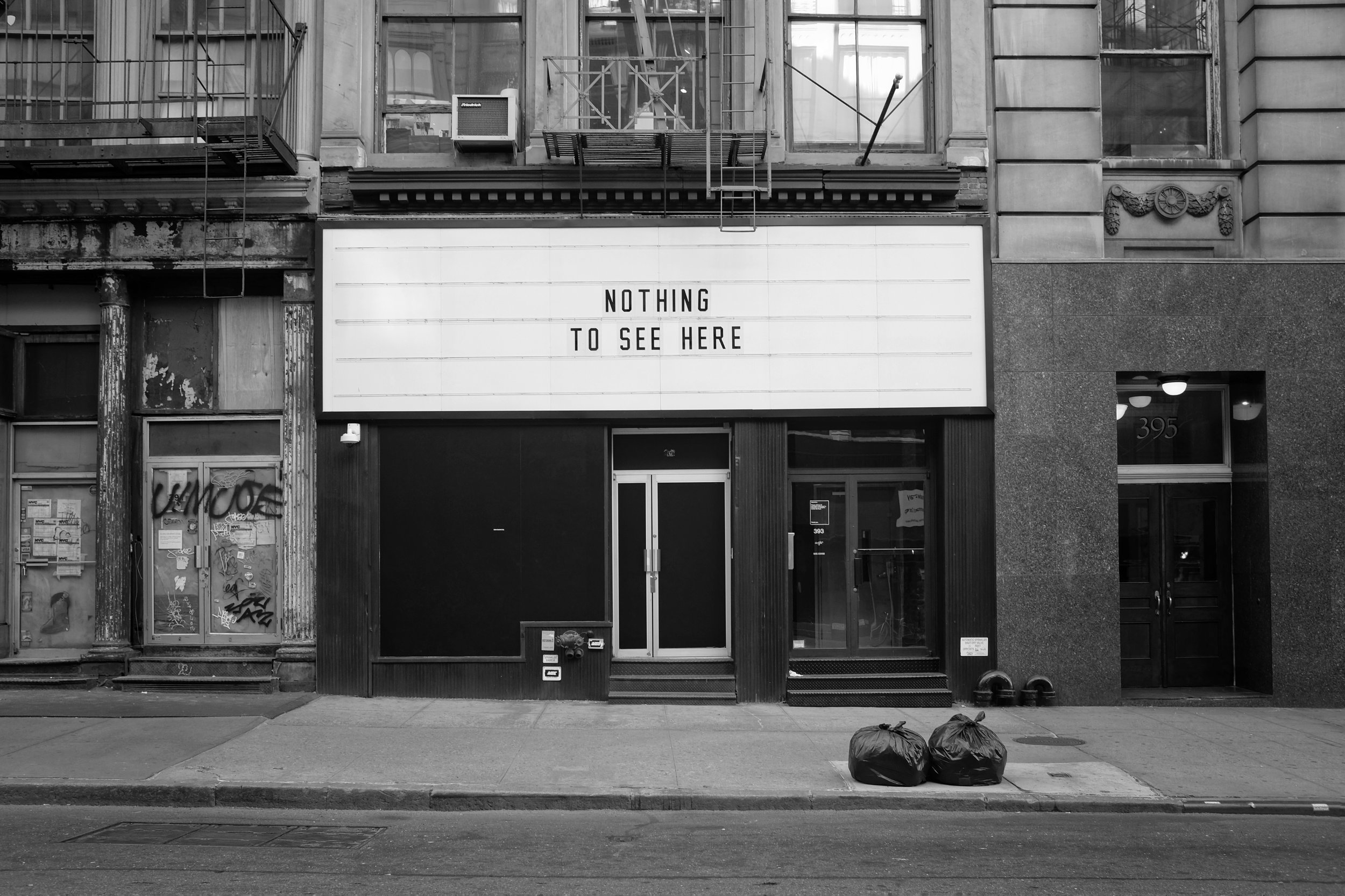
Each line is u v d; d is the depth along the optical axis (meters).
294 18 13.08
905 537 13.36
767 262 12.92
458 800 8.59
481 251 12.87
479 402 12.81
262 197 12.79
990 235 13.06
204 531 13.12
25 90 13.35
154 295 13.30
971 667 12.79
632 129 12.81
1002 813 8.58
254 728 10.81
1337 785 9.14
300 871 6.79
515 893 6.32
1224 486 13.66
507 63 13.60
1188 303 13.00
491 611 12.79
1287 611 12.83
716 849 7.37
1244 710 12.52
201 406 13.23
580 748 10.16
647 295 12.88
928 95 13.68
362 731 10.78
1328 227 13.12
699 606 13.27
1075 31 13.30
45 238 12.82
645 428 13.25
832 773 9.33
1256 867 7.03
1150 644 13.49
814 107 13.66
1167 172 13.48
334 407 12.76
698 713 12.03
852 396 12.88
